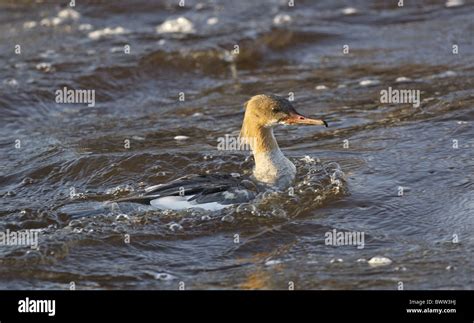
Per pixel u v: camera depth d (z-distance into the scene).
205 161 14.70
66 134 16.88
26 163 15.03
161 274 10.98
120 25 23.97
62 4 25.44
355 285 10.46
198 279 10.83
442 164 14.24
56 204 13.07
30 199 13.41
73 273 11.02
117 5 25.36
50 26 23.73
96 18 24.52
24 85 19.27
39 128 17.47
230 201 12.68
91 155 14.92
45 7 25.25
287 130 16.53
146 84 20.22
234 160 14.73
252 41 22.25
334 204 12.84
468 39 22.53
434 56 21.25
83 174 14.35
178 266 11.20
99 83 19.81
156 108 18.77
